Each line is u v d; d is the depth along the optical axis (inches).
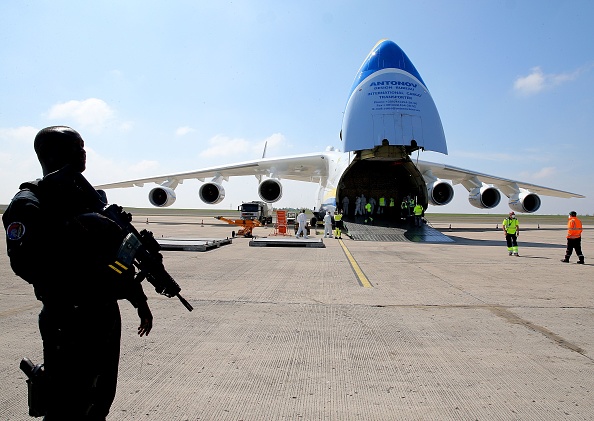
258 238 744.3
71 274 78.6
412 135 716.7
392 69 745.0
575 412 126.6
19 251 72.4
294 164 970.7
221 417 122.3
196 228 1077.1
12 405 127.3
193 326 210.1
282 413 125.1
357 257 501.7
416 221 842.2
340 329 207.5
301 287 309.0
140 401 131.3
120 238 83.5
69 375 78.8
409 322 220.2
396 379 149.9
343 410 127.3
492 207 936.3
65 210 78.8
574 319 228.2
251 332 201.3
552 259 516.4
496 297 281.6
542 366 162.6
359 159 784.9
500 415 124.6
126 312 234.1
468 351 178.2
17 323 208.2
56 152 83.1
